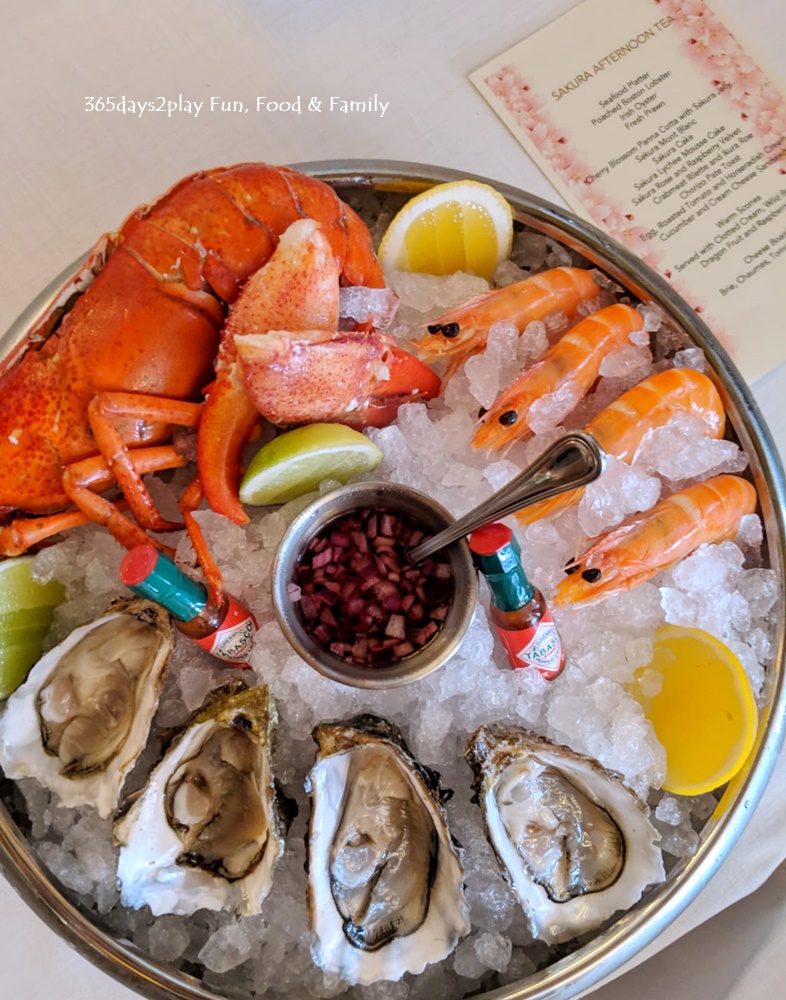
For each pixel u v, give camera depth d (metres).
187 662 0.29
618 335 0.31
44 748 0.28
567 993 0.25
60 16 0.37
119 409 0.29
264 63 0.37
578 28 0.37
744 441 0.30
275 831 0.26
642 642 0.28
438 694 0.28
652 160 0.36
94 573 0.29
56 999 0.28
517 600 0.25
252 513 0.31
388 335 0.32
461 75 0.37
